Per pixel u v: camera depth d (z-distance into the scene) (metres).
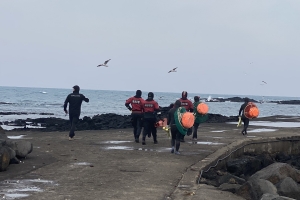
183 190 8.50
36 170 10.19
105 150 14.20
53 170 10.25
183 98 17.64
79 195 7.84
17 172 9.88
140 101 16.81
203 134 21.28
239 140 17.81
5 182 8.77
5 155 10.00
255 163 14.77
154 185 8.91
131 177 9.66
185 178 9.67
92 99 123.19
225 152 14.34
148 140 17.97
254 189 8.76
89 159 12.09
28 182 8.83
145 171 10.44
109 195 7.92
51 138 18.08
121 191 8.27
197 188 8.71
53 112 57.38
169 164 11.56
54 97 132.62
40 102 93.25
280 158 18.81
